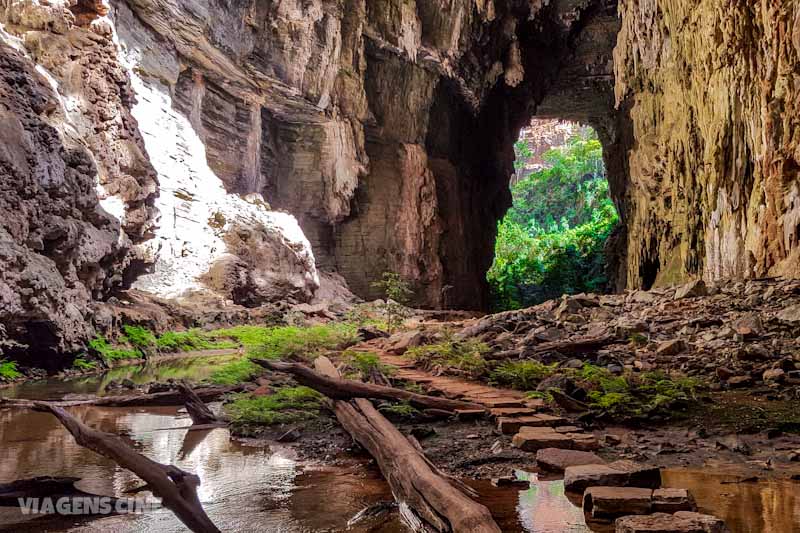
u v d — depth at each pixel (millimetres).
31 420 6203
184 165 21562
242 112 25781
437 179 33781
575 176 66875
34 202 10852
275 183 28812
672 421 5781
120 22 18922
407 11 29797
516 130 41562
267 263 22641
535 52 37500
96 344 11492
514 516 3406
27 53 13492
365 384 6367
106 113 15656
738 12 15680
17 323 9742
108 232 13867
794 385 7129
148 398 7484
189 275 19469
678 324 11297
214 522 3332
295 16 25234
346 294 28734
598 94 42594
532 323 13023
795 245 13516
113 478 4086
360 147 29828
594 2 34781
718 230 17531
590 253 51500
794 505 3488
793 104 13641
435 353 10461
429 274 31859
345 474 4367
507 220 60531
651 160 24719
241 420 6094
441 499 3121
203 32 21531
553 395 6148
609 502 3375
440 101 34531
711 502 3549
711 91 17859
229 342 15586
